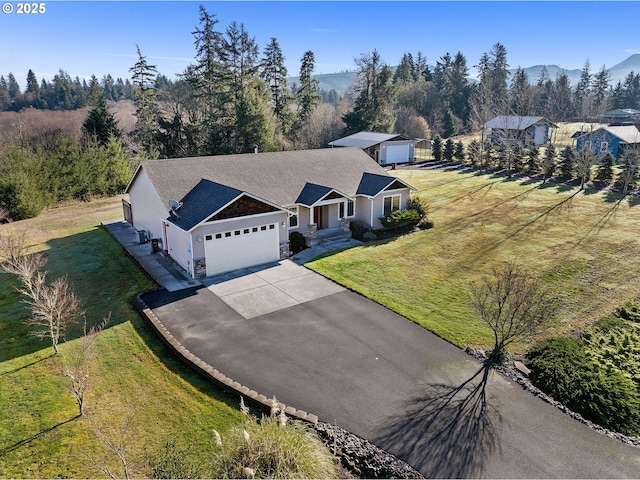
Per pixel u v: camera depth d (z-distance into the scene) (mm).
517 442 9477
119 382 11438
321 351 12906
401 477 8539
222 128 44625
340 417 10141
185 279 18109
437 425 9922
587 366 11789
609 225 24672
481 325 14445
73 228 26312
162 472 7840
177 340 13445
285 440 8125
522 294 13531
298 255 21109
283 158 26031
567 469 8789
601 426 10109
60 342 13500
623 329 14305
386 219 24156
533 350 12859
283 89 57844
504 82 88125
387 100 58844
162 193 20547
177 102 50312
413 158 47812
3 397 10867
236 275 18656
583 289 17156
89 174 35250
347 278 18281
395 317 15023
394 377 11680
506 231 24266
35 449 9188
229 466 7742
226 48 49531
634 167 31875
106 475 8453
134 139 50875
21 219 28734
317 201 21750
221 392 11086
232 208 18375
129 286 17594
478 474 8633
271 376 11656
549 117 69812
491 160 43250
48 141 49531
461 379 11672
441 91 81500
